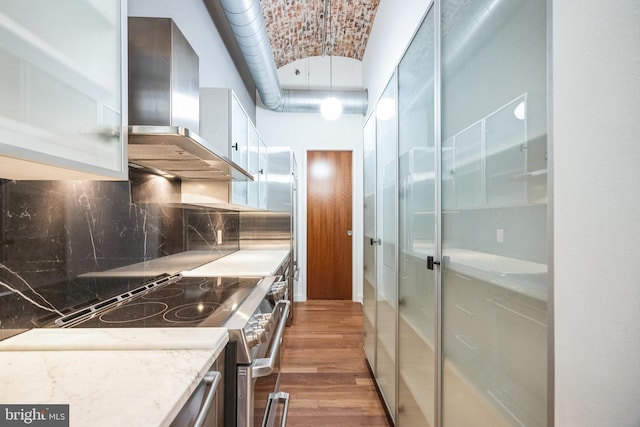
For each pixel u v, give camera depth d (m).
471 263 0.99
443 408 1.19
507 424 0.80
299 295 4.33
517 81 0.76
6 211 0.82
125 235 1.36
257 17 2.30
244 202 2.26
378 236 2.28
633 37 0.48
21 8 0.54
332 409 1.94
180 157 1.25
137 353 0.77
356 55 4.18
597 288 0.54
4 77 0.51
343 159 4.39
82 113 0.69
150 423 0.49
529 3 0.72
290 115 4.31
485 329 0.91
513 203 0.78
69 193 1.04
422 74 1.42
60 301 0.99
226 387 0.93
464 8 1.03
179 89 1.32
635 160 0.48
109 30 0.79
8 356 0.75
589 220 0.55
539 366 0.69
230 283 1.57
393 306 1.85
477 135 0.95
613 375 0.51
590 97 0.55
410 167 1.58
